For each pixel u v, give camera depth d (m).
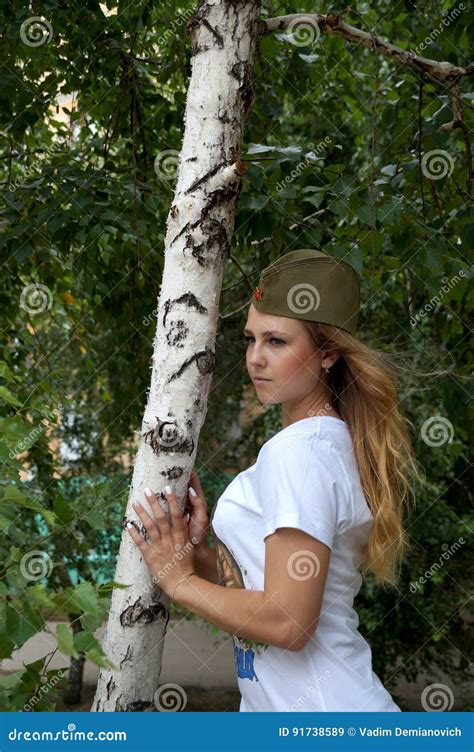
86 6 3.09
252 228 2.56
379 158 3.59
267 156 2.57
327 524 1.33
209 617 1.38
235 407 5.96
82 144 3.81
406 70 3.18
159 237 3.28
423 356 3.04
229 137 1.60
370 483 1.45
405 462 1.52
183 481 1.54
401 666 5.19
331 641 1.41
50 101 3.47
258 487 1.43
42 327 4.85
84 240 2.77
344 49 3.40
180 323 1.56
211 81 1.60
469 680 5.22
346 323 1.53
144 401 3.61
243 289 5.20
